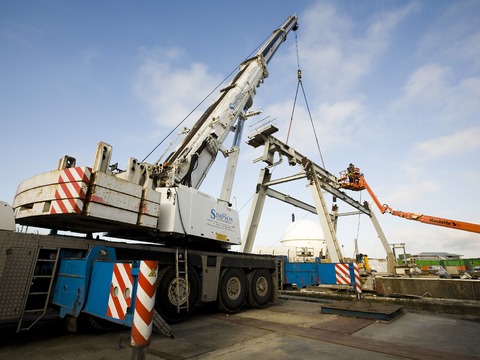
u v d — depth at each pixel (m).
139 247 6.00
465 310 7.81
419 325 6.43
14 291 4.32
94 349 4.36
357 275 10.02
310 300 11.04
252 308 8.94
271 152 17.50
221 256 7.87
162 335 5.34
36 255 4.67
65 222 5.66
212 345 4.71
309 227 43.88
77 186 4.77
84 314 5.04
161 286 6.05
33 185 5.25
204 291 7.11
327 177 20.62
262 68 12.26
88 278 4.53
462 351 4.48
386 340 5.12
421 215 24.14
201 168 8.76
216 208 8.12
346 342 4.95
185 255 6.66
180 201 6.75
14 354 4.11
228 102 10.02
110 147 5.46
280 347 4.62
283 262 10.45
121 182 5.39
